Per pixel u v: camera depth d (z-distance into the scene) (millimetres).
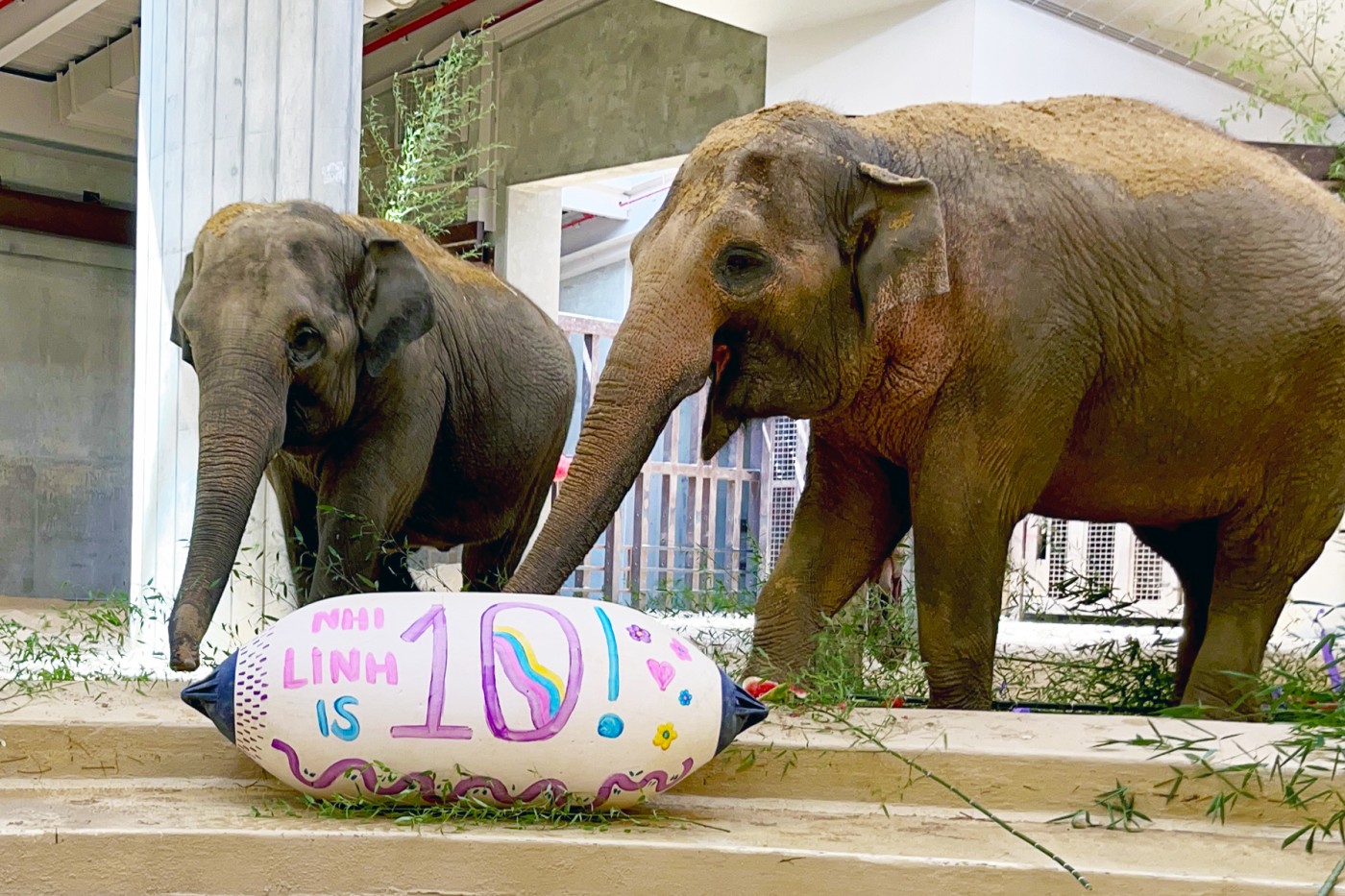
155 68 7230
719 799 4141
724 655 6352
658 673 3668
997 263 5148
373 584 6102
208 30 6953
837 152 5086
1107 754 4098
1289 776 3953
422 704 3541
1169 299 5391
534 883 3422
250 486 5363
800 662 5602
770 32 10883
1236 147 5918
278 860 3426
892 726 4500
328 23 6953
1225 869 3512
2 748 4164
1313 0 9867
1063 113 5691
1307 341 5539
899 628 6238
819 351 5074
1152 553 12344
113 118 15672
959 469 5172
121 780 4168
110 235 15758
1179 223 5434
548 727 3549
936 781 4078
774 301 4953
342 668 3586
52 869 3408
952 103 5578
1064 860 3533
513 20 14383
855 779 4145
